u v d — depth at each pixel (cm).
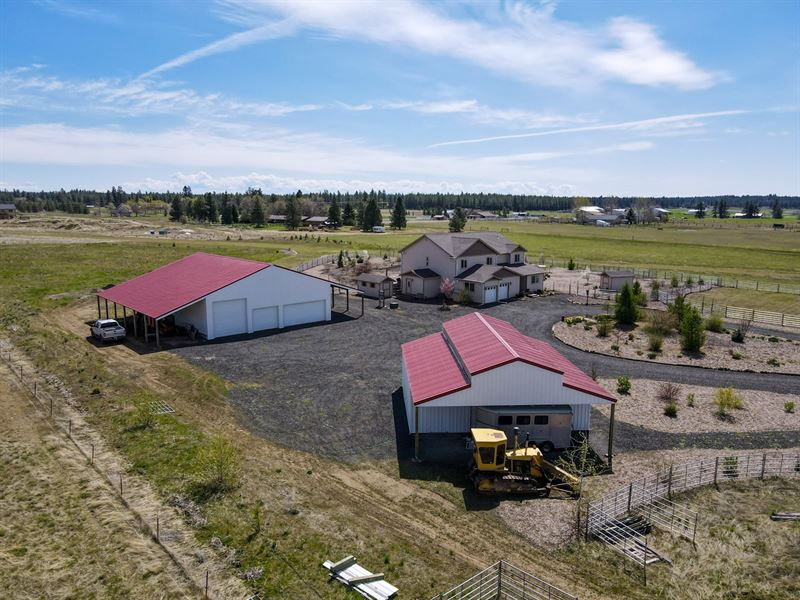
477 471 2039
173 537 1670
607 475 2178
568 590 1498
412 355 2930
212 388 3038
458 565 1595
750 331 4500
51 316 4709
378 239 12300
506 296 5862
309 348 3888
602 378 3344
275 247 10138
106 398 2839
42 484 1956
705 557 1636
